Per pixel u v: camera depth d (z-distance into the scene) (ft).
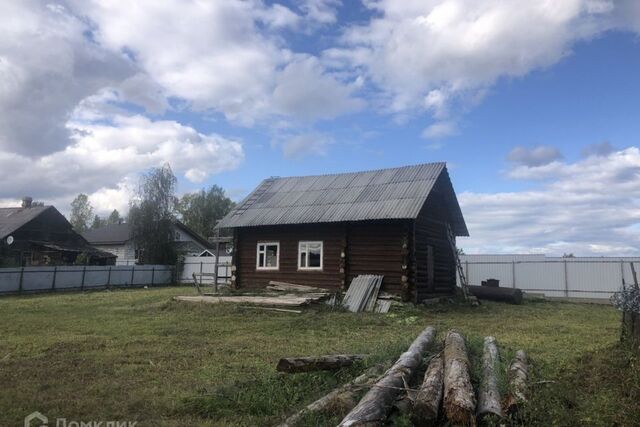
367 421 15.05
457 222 83.56
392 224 63.05
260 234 73.20
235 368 26.68
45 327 43.80
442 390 18.01
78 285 98.73
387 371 20.86
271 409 19.44
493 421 15.87
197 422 17.83
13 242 118.52
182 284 121.19
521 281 93.91
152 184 131.13
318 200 71.97
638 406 16.58
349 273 64.95
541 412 16.46
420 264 65.87
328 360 23.20
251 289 69.67
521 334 41.55
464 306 66.90
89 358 29.48
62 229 133.28
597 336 40.37
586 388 20.49
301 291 65.77
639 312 26.89
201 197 220.02
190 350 32.55
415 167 73.51
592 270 88.12
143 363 28.17
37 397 20.62
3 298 78.64
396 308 57.06
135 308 59.16
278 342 36.40
